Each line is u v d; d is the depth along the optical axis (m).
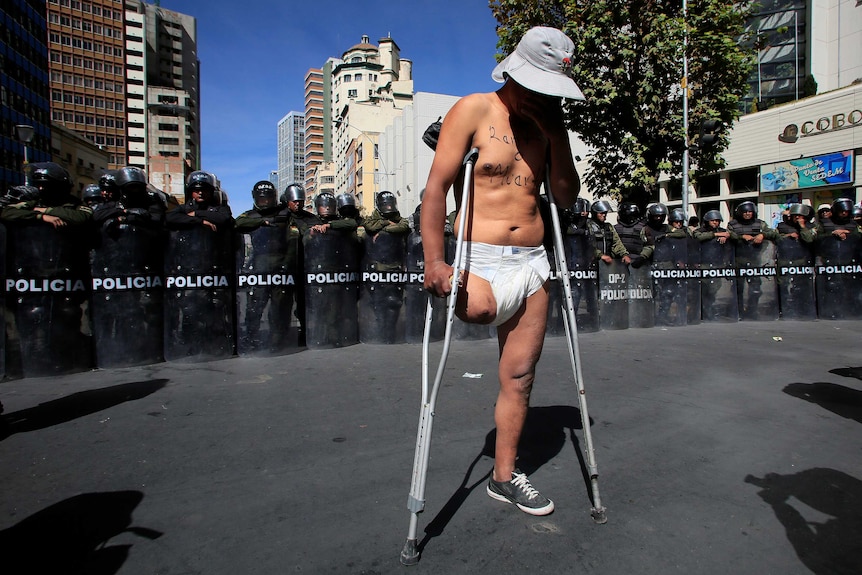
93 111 95.38
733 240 9.48
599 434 3.37
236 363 5.60
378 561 1.96
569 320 2.42
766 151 22.09
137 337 5.41
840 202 9.57
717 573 1.88
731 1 10.44
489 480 2.56
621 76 9.88
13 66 57.03
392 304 6.82
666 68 9.89
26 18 59.62
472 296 2.19
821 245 9.69
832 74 26.98
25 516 2.29
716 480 2.68
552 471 2.79
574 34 9.92
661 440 3.26
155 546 2.05
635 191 10.96
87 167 72.44
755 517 2.30
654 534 2.15
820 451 3.08
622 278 8.29
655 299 8.83
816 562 1.95
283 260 6.05
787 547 2.05
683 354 6.11
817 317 9.77
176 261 5.62
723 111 10.96
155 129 110.94
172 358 5.63
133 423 3.56
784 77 27.58
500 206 2.25
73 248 5.10
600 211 8.15
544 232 2.53
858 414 3.80
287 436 3.31
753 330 8.27
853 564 1.94
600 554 2.00
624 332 8.02
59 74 91.31
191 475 2.73
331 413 3.79
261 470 2.79
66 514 2.31
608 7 9.90
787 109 21.25
